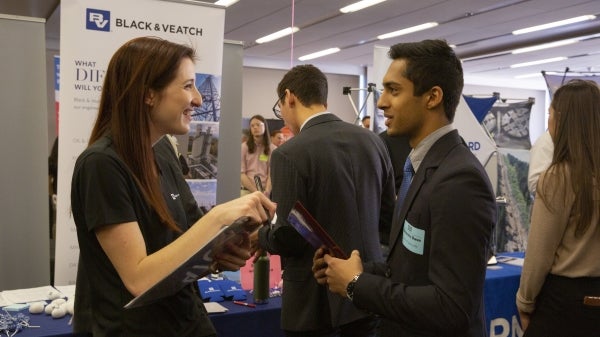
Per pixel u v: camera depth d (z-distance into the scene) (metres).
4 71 2.92
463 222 1.06
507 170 3.47
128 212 0.98
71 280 2.73
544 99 15.30
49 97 8.66
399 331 1.22
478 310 1.15
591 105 1.60
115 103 1.03
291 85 2.04
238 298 2.08
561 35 8.82
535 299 1.69
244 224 1.01
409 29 8.49
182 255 0.96
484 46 9.97
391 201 2.12
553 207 1.59
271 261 2.28
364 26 8.28
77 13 2.65
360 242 1.88
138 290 0.95
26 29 2.96
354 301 1.20
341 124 2.00
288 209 1.80
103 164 0.97
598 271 1.58
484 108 3.50
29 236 3.01
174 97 1.06
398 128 1.24
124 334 1.03
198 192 3.03
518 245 3.45
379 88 3.47
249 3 6.92
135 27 2.76
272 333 1.99
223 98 3.60
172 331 1.08
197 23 2.91
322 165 1.84
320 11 7.33
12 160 2.96
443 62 1.19
